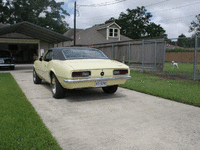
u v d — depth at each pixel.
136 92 6.07
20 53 25.70
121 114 3.86
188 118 3.64
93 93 5.93
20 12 40.28
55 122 3.39
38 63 6.93
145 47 12.85
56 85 4.98
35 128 2.95
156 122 3.42
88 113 3.91
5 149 2.34
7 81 7.63
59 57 5.37
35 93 5.83
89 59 5.36
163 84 7.18
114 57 15.74
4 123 3.11
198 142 2.68
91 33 28.81
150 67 12.33
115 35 29.28
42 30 15.48
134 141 2.69
